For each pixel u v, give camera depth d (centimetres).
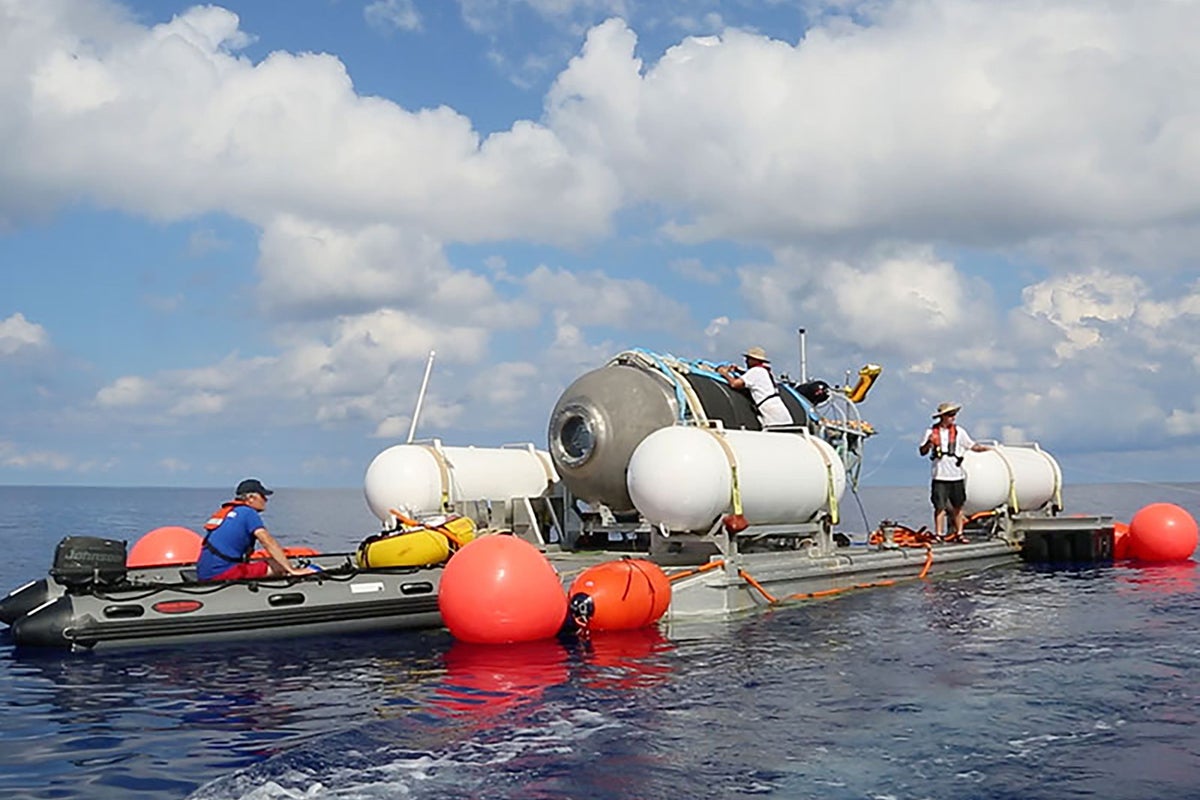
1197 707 702
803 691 751
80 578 985
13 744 618
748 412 1462
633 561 1056
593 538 1525
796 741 619
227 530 1016
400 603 1012
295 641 959
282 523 3562
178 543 1259
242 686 771
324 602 983
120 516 4084
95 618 906
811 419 1522
